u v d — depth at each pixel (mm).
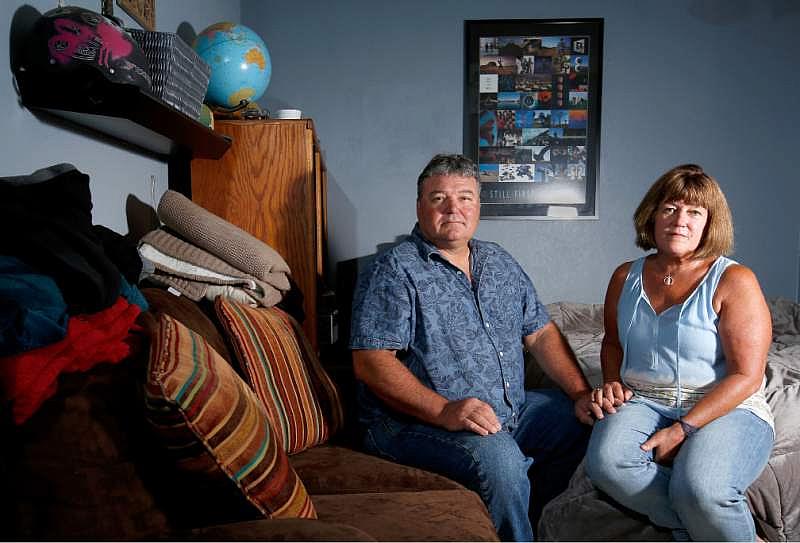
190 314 1584
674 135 3572
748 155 3561
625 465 1577
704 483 1452
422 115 3602
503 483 1520
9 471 904
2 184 1090
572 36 3547
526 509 1569
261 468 1010
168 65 1643
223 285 1817
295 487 1093
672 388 1689
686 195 1677
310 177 2328
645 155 3584
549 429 1853
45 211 1114
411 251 1838
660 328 1717
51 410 923
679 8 3521
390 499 1383
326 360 3117
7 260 1010
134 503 921
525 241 3643
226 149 2250
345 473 1544
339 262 3652
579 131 3586
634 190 3600
